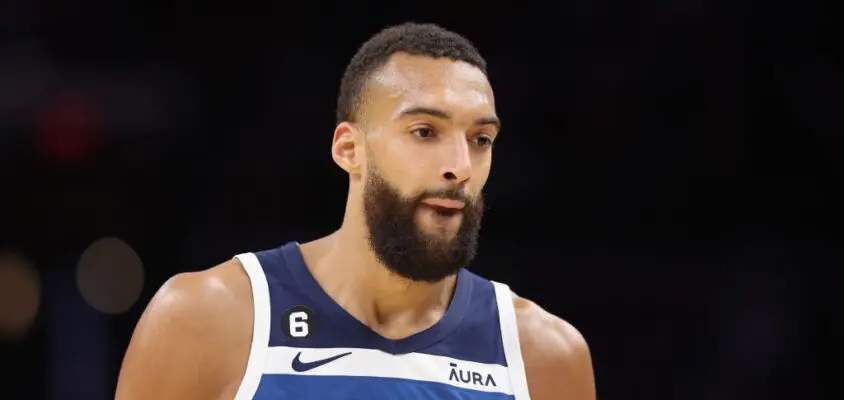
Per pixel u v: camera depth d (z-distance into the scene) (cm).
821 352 2452
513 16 2720
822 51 2717
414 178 949
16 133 2530
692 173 2639
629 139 2652
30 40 2620
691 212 2617
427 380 999
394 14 2702
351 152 1017
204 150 2588
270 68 2653
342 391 967
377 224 973
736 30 2712
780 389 2406
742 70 2698
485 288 1099
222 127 2608
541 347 1079
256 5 2683
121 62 2638
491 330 1066
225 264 1038
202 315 975
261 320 989
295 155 2595
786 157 2664
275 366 966
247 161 2580
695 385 2434
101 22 2647
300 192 2569
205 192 2544
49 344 2373
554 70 2702
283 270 1031
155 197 2530
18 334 2366
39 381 2328
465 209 967
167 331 966
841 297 2516
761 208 2634
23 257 2444
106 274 2461
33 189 2492
